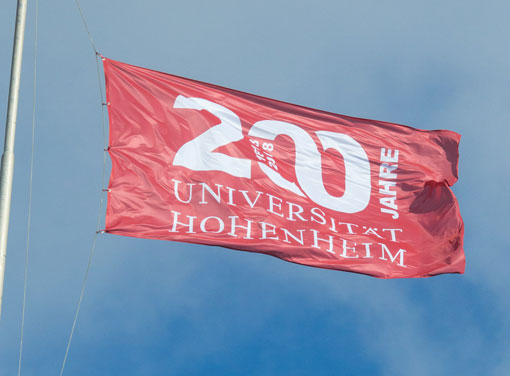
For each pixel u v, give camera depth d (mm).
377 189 19828
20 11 15266
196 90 18734
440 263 19500
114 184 16938
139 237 16500
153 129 17844
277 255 17828
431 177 20281
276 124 19344
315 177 19250
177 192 17312
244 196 18047
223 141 18438
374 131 20375
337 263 18438
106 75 18109
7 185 13672
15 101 14469
